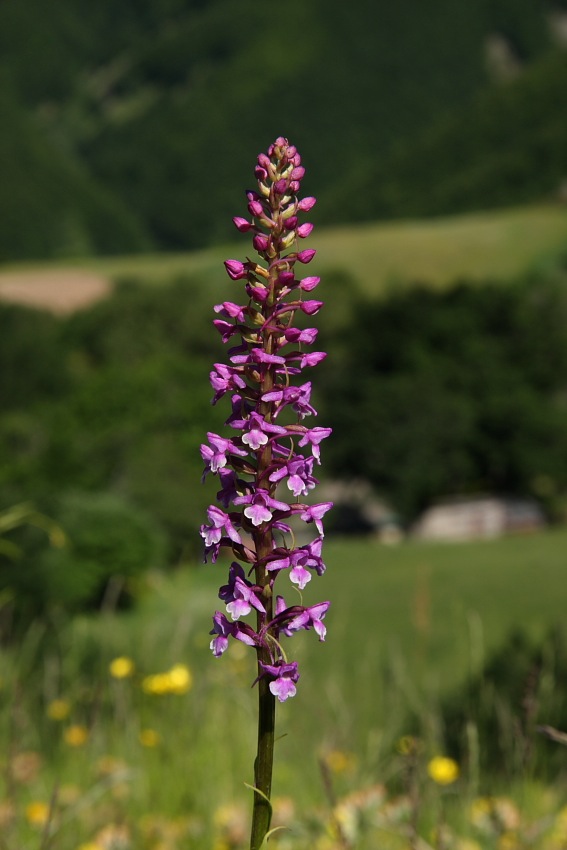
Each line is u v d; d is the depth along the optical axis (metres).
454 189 182.00
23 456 35.62
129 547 23.77
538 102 193.12
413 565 33.66
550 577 29.53
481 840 4.02
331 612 20.67
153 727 5.89
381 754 5.49
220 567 25.22
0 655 7.91
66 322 73.75
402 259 105.81
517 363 54.06
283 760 5.41
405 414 47.28
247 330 1.91
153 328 67.94
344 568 33.84
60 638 9.33
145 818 4.70
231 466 1.92
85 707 6.57
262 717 1.86
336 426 47.50
